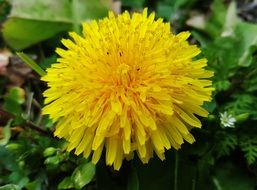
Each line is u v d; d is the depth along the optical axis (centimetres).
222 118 7
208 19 10
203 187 7
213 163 8
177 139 6
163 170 7
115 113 6
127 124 6
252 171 8
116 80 6
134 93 6
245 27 9
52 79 6
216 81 8
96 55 6
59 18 9
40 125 8
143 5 10
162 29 7
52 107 6
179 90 6
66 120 6
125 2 10
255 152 8
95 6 9
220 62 9
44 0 9
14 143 8
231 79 9
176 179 7
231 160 8
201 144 8
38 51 10
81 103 6
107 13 9
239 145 8
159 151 6
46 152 7
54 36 10
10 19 9
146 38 6
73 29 9
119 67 6
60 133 6
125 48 6
